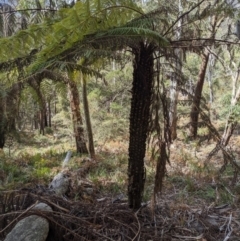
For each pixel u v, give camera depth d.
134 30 2.06
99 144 7.51
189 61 8.39
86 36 2.33
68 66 2.43
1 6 4.58
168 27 2.64
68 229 2.25
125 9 2.51
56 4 4.36
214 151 3.00
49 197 2.74
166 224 2.67
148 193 3.62
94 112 7.61
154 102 2.59
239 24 3.49
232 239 2.54
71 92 6.55
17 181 4.10
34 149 7.64
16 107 3.41
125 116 7.66
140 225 2.47
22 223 2.23
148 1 5.09
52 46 2.29
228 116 6.00
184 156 5.65
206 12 2.82
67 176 3.89
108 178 4.48
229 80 10.11
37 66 2.37
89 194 3.55
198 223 2.79
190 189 3.89
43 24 2.49
